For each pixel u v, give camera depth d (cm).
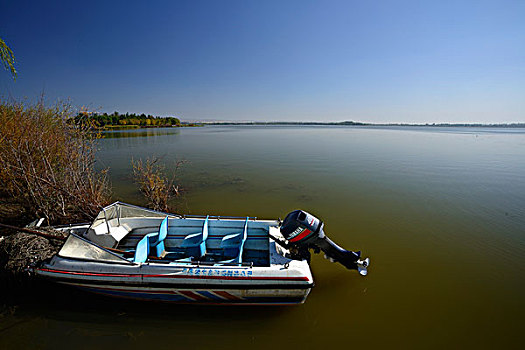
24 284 525
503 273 668
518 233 880
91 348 438
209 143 3878
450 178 1627
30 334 457
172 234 680
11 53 638
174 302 529
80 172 910
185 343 454
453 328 500
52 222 842
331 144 3816
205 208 1106
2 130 852
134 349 440
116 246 649
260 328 490
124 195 1217
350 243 814
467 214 1041
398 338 476
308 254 571
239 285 494
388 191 1353
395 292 599
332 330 491
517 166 2031
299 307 546
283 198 1241
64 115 920
